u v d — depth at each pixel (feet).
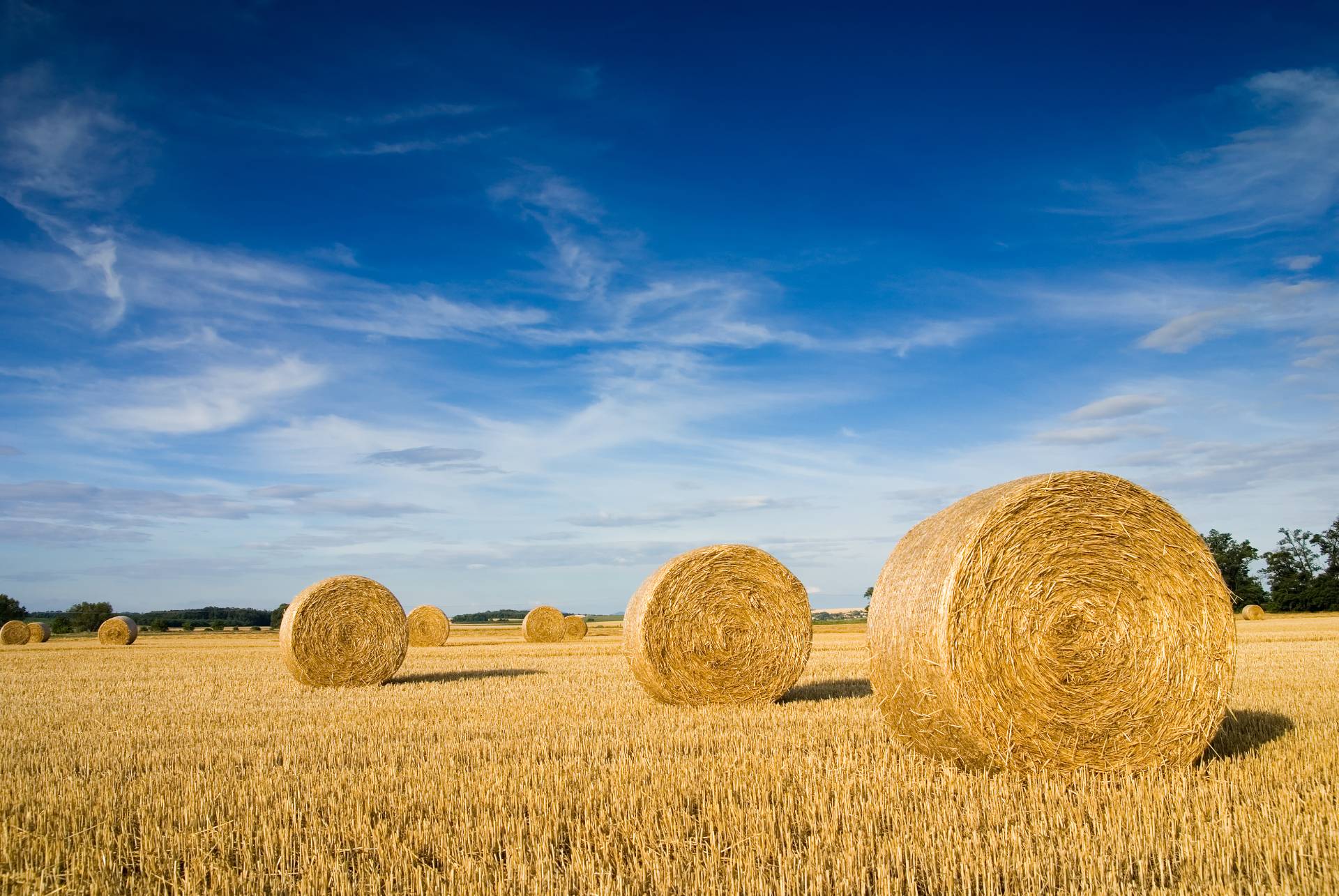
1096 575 28.19
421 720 39.17
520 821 21.39
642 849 19.56
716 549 46.88
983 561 27.63
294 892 18.31
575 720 38.70
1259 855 18.69
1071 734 27.53
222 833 21.61
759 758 28.78
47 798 25.11
